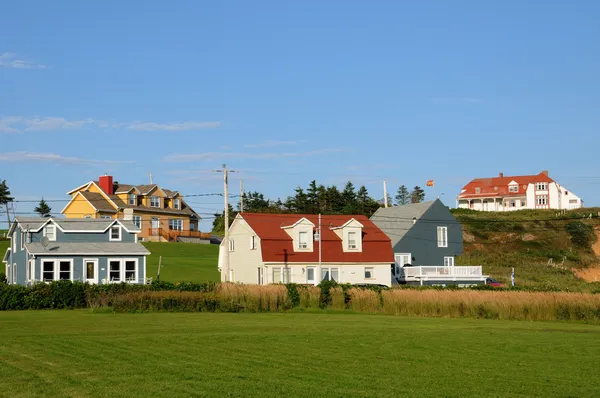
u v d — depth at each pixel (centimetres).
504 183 14788
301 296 5116
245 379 2025
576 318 4678
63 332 3150
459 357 2589
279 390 1878
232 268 7350
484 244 10575
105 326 3481
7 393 1800
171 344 2744
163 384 1928
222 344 2778
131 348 2612
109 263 6184
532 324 4297
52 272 6003
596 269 9706
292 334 3192
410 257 7988
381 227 8356
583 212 12544
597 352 2819
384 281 7088
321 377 2088
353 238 7081
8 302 4822
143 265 6278
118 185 10931
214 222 13600
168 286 5091
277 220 7200
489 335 3381
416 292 4947
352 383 2003
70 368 2159
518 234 10950
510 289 5391
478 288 5519
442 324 4031
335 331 3381
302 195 13188
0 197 12288
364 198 13575
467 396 1875
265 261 6650
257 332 3266
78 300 4988
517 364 2455
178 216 11269
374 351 2686
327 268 6912
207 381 1981
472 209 14000
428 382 2058
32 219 6575
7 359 2322
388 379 2088
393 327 3706
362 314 4862
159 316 4275
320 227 6762
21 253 6462
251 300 4912
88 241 6469
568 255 10094
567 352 2808
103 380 1975
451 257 8231
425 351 2734
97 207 10112
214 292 4966
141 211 10594
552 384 2077
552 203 14175
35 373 2072
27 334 3053
